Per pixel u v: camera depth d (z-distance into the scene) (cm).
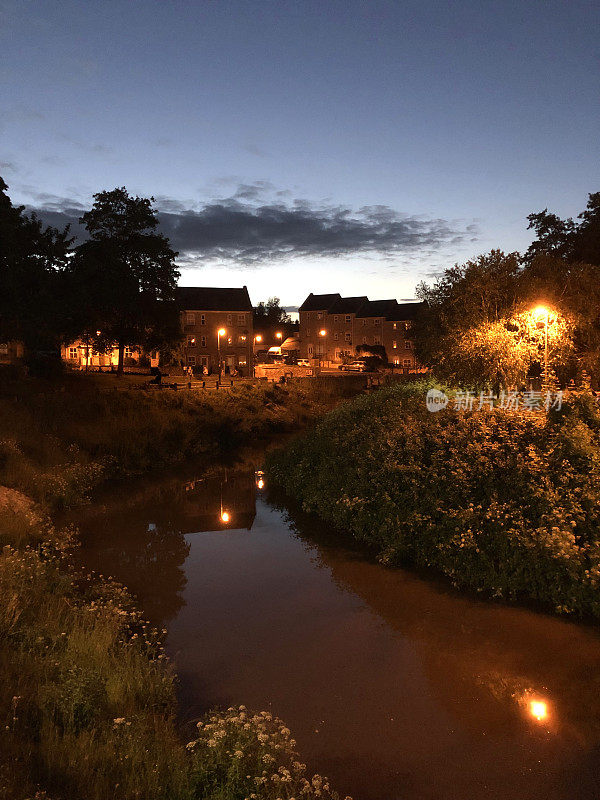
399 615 925
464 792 539
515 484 1115
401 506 1235
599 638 840
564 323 1883
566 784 551
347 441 1667
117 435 2333
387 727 638
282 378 5094
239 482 2016
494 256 2130
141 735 542
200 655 796
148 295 4450
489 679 737
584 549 930
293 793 484
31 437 1972
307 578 1095
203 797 477
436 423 1491
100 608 846
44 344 3356
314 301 9581
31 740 500
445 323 2259
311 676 745
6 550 953
